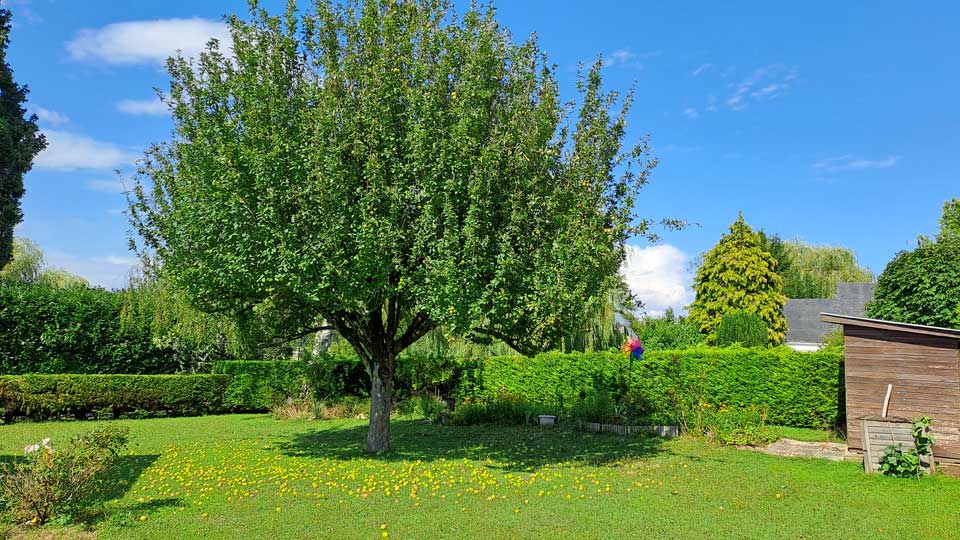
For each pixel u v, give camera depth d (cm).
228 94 940
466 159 870
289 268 822
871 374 1073
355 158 890
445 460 1038
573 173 932
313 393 1886
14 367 1825
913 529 650
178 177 981
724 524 662
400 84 926
